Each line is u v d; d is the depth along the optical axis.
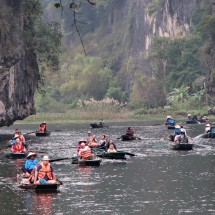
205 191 39.34
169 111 159.62
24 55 92.69
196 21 191.50
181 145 67.06
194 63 184.38
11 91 87.00
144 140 81.44
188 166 51.97
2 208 34.66
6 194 38.81
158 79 192.75
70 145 74.44
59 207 34.72
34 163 42.72
